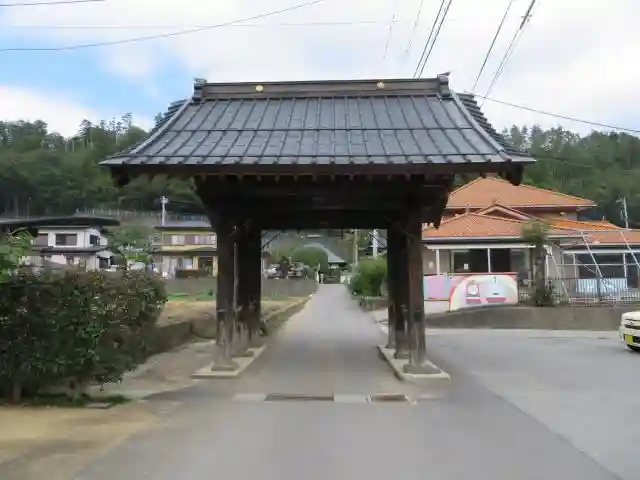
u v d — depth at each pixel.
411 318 11.63
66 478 5.07
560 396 9.38
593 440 6.48
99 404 8.48
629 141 71.38
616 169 66.12
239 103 13.21
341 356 15.11
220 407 8.41
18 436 6.56
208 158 9.62
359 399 9.12
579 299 25.86
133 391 9.66
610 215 62.88
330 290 66.38
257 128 11.48
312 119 12.02
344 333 22.36
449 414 7.96
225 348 11.88
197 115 12.39
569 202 39.78
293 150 10.05
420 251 11.68
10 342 8.09
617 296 26.00
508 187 43.12
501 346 17.98
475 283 27.28
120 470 5.32
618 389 10.07
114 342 8.72
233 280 12.22
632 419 7.62
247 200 12.49
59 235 42.12
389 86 13.46
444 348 17.38
